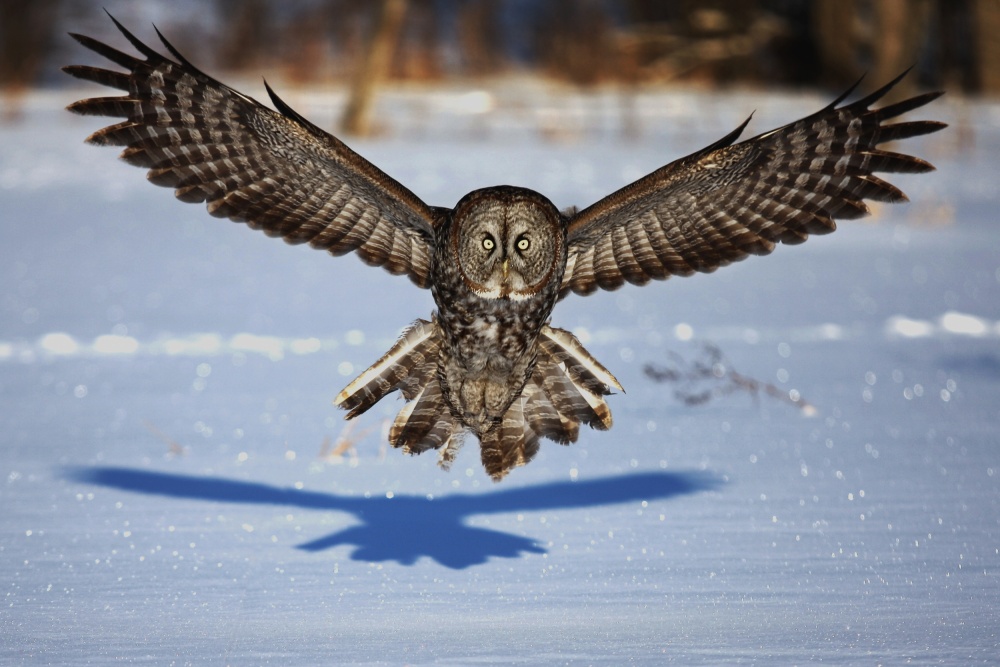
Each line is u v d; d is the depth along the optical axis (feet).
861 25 240.94
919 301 70.03
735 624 26.94
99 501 35.81
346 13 233.14
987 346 58.18
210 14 242.99
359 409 30.22
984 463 39.68
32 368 52.75
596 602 28.37
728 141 30.17
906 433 43.52
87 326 60.80
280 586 29.40
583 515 35.12
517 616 27.55
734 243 31.35
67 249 82.43
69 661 24.85
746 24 246.27
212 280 73.67
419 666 24.63
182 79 29.43
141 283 72.02
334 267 79.77
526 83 232.32
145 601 28.30
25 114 168.25
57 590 28.86
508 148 145.79
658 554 31.71
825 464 39.83
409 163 128.77
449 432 30.71
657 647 25.62
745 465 39.91
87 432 43.37
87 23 231.09
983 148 153.99
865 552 31.58
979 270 80.33
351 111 156.87
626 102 201.57
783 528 33.60
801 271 81.20
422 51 235.20
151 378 51.24
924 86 231.30
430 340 31.04
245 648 25.59
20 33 204.64
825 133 30.01
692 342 59.52
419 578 30.04
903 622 26.91
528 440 30.86
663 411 47.16
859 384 51.06
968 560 30.86
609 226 31.27
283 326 61.77
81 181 116.16
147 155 29.91
